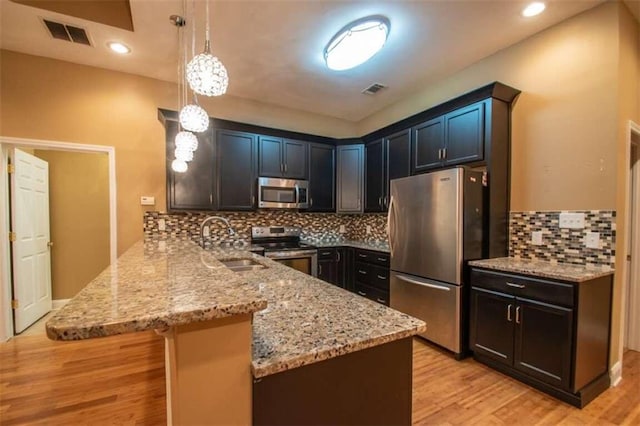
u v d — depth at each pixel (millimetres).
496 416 1827
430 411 1868
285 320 1062
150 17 2303
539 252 2521
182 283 999
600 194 2197
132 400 2014
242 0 2105
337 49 2588
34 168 3424
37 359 2574
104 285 967
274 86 3574
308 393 853
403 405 1021
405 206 2986
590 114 2246
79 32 2537
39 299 3480
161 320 667
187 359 711
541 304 2045
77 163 4113
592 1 2172
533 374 2092
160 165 3432
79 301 769
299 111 4375
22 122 2875
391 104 4145
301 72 3211
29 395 2070
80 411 1900
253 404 784
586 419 1807
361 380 940
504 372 2303
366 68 3131
